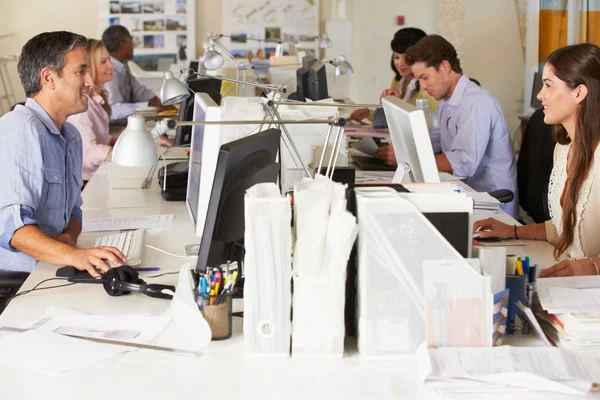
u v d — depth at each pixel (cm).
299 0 709
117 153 173
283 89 273
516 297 153
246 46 713
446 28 693
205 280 154
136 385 136
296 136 259
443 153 345
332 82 607
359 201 145
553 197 237
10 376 138
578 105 221
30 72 228
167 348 151
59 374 139
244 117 249
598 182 216
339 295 145
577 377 132
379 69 728
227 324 155
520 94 696
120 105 556
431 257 144
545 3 587
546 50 597
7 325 165
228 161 152
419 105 245
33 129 222
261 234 143
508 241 240
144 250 220
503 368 134
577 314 145
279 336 146
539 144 333
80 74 231
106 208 280
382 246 144
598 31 578
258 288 145
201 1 708
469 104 341
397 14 716
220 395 132
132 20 701
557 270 190
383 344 146
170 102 266
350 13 716
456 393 132
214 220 155
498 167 345
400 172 195
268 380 138
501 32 689
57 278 196
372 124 454
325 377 140
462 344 143
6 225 212
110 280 181
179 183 292
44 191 229
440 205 146
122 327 160
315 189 143
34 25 693
